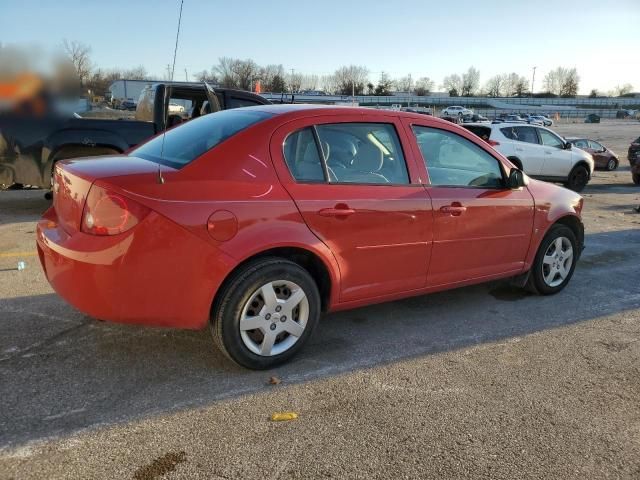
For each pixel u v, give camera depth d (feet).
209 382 10.56
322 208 10.99
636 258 21.72
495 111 325.01
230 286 10.23
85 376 10.62
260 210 10.31
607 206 36.91
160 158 11.15
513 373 11.45
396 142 12.62
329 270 11.32
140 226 9.30
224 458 8.32
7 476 7.71
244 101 28.17
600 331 13.91
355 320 14.12
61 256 9.74
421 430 9.26
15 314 13.50
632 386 11.07
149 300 9.66
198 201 9.77
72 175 10.14
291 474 8.03
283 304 10.89
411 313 14.75
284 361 11.25
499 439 9.10
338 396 10.25
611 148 101.86
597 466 8.52
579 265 20.42
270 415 9.52
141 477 7.83
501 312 15.06
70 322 13.10
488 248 14.17
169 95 25.52
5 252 19.06
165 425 9.09
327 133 11.64
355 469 8.20
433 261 13.06
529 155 42.78
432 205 12.69
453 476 8.14
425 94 432.25
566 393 10.69
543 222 15.42
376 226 11.79
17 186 25.04
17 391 9.98
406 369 11.45
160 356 11.55
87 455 8.24
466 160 13.92
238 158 10.50
